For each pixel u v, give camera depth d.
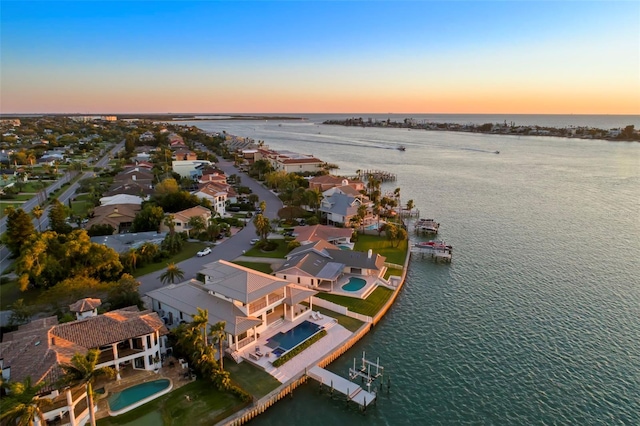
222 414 45.47
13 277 76.56
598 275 87.75
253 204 139.75
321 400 50.66
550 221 129.88
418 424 47.47
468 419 48.16
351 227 116.62
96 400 44.84
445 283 84.62
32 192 153.88
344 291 77.06
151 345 51.69
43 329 48.84
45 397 41.88
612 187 182.75
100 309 60.50
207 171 179.25
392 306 74.75
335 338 62.09
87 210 120.06
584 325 67.81
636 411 49.12
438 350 61.25
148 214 108.06
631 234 116.12
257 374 53.06
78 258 74.00
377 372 56.00
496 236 115.25
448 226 125.06
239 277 63.69
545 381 54.38
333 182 155.38
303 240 97.19
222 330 51.16
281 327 64.44
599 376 55.28
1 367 43.53
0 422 34.94
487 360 58.84
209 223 110.50
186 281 71.62
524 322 68.88
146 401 46.97
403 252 100.62
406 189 180.88
